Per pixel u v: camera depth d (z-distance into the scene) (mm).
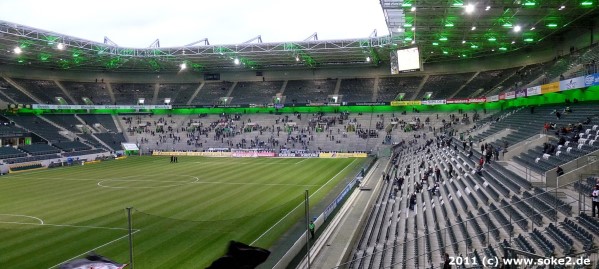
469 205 23078
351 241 21797
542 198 19719
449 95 78000
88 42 68312
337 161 63688
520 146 33656
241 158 71688
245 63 88625
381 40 67125
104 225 26391
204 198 34938
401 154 62469
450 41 62406
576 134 29297
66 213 29797
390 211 27469
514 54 75812
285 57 81000
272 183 42938
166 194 36906
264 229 25078
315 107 89000
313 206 31016
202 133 86750
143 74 99125
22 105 75438
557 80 46219
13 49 68688
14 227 26172
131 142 85000
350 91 88938
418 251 17953
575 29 56812
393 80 89250
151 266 19234
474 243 16953
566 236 13953
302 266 18516
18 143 69125
